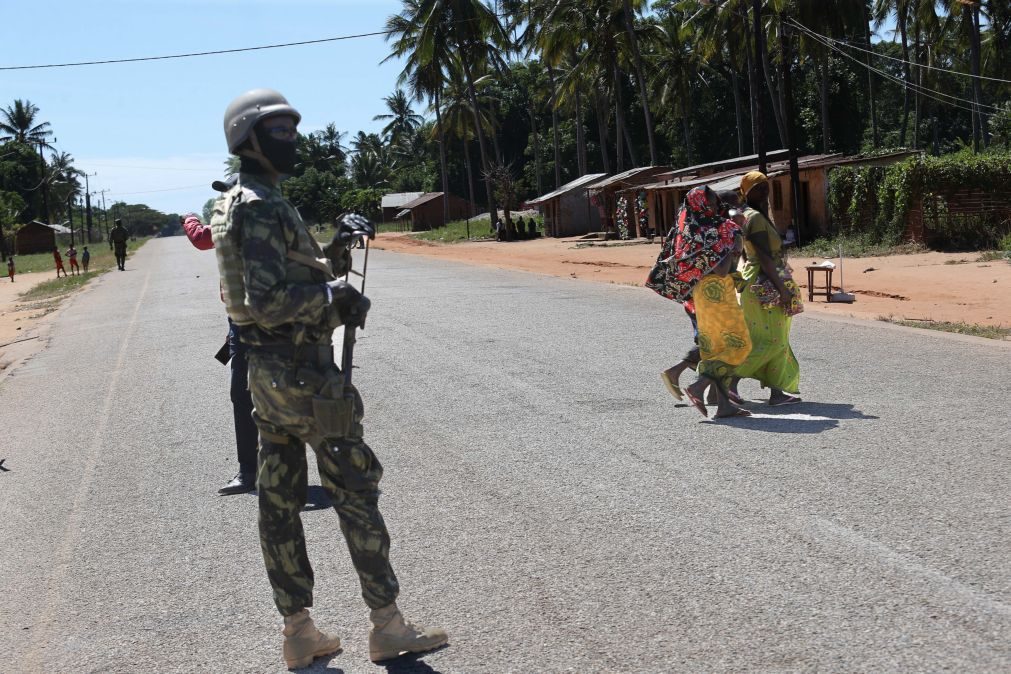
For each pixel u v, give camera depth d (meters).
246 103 3.40
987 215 24.56
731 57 54.62
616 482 5.59
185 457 6.96
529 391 8.41
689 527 4.75
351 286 3.32
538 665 3.44
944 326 11.11
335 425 3.35
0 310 24.45
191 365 11.23
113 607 4.29
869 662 3.29
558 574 4.26
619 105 58.75
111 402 9.36
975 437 6.06
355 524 3.46
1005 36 51.12
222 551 4.91
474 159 93.88
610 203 46.25
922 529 4.51
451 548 4.68
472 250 41.50
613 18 55.12
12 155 114.00
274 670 3.58
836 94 64.88
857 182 27.81
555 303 15.41
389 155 122.19
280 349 3.38
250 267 3.23
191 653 3.77
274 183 3.45
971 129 71.50
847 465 5.62
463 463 6.21
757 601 3.84
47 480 6.62
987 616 3.58
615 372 9.08
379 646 3.50
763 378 7.29
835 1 44.53
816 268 15.05
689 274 6.83
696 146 71.31
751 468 5.69
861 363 8.86
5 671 3.72
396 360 10.48
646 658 3.43
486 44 57.81
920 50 63.41
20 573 4.83
